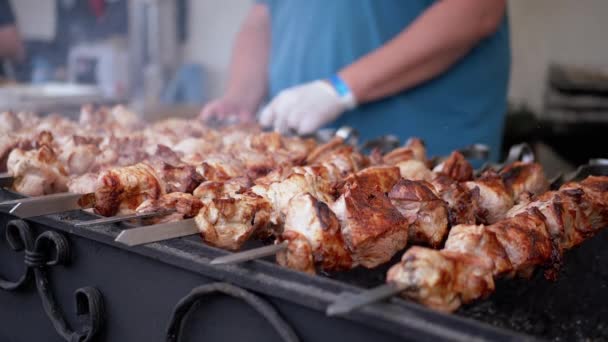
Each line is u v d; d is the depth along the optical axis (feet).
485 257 2.93
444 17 5.22
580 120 10.23
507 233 3.18
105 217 3.43
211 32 11.21
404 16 5.66
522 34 11.63
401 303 2.33
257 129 4.73
